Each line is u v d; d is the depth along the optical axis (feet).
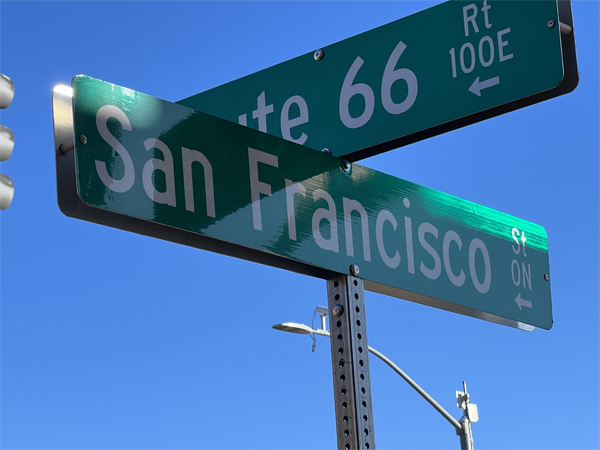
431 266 6.95
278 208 6.08
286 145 6.29
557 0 6.16
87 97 5.32
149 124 5.56
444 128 6.51
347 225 6.47
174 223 5.51
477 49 6.39
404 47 6.68
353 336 6.21
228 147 5.94
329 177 6.51
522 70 6.20
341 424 6.05
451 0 6.56
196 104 7.50
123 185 5.34
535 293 7.80
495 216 7.68
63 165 5.25
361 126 6.70
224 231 5.74
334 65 6.94
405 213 6.91
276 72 7.18
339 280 6.37
